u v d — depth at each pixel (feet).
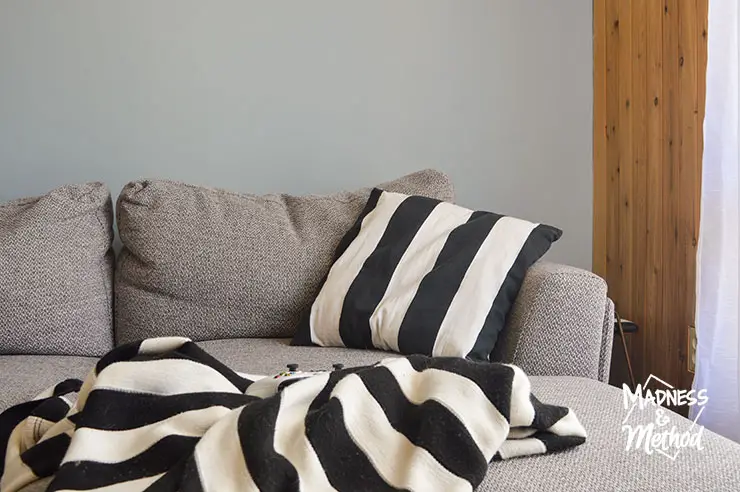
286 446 2.91
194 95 7.19
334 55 7.43
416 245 5.58
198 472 2.70
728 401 5.56
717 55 5.53
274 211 6.25
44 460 3.08
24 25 6.85
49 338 5.51
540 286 5.01
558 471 3.01
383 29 7.51
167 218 5.89
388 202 6.01
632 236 7.37
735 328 5.50
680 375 6.53
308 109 7.43
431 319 5.11
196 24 7.14
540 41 7.85
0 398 4.26
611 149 7.78
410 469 2.84
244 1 7.22
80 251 5.77
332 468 2.86
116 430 3.10
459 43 7.68
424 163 7.71
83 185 6.08
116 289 6.01
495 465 3.08
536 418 3.17
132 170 7.14
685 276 6.43
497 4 7.73
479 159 7.82
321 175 7.52
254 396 3.35
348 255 5.76
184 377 3.31
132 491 2.76
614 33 7.61
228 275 5.82
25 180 6.98
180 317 5.82
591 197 8.11
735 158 5.44
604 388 4.21
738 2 5.32
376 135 7.59
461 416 3.05
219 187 7.30
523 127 7.89
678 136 6.49
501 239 5.40
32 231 5.63
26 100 6.91
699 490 2.86
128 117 7.09
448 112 7.71
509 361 5.02
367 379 3.25
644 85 7.06
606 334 5.13
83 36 6.95
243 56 7.25
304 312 5.90
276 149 7.40
